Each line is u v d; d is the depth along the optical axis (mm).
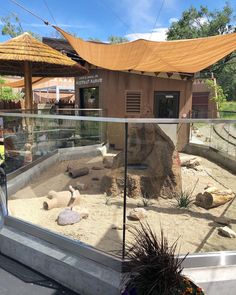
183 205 5188
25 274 3828
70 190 5453
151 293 2861
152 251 3082
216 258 3477
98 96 12844
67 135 6578
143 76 12422
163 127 5125
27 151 5832
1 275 3797
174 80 12469
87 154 6176
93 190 5555
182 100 12570
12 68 10750
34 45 8391
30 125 6016
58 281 3676
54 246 3900
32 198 5352
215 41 9484
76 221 4426
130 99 12508
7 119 5359
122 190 5113
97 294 3334
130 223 4320
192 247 3836
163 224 4484
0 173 5117
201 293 2904
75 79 14414
